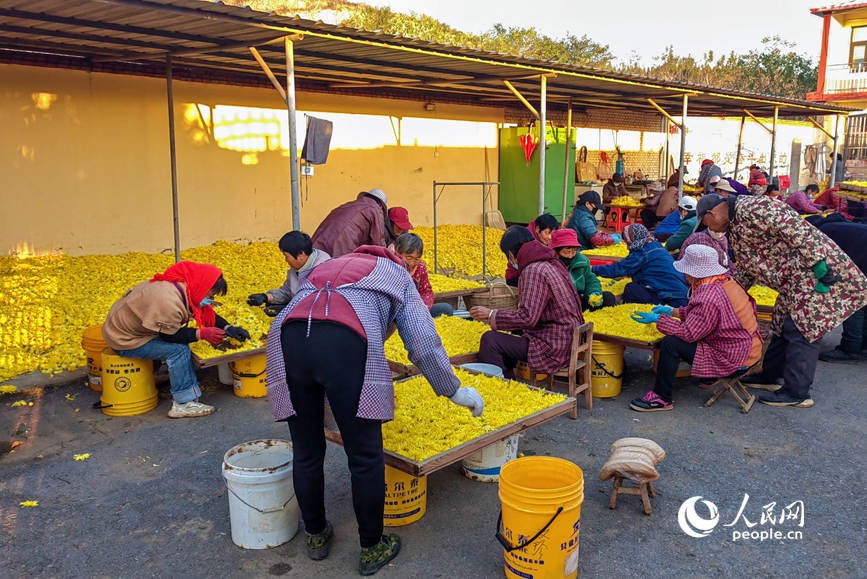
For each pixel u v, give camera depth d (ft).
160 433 16.93
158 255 34.86
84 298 26.53
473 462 14.30
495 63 26.30
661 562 11.51
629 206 51.96
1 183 30.58
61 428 17.17
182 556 11.78
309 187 41.88
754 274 18.75
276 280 30.01
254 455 12.73
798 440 16.39
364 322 10.40
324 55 25.55
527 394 14.82
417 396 14.70
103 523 12.84
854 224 22.75
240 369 19.20
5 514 13.12
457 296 25.81
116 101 33.60
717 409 18.44
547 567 10.47
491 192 53.47
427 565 11.45
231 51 25.27
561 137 52.65
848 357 22.79
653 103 40.09
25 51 30.25
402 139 46.42
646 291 23.27
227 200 38.42
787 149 81.41
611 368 19.08
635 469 12.67
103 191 33.68
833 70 94.32
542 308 17.10
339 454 15.74
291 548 12.01
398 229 24.20
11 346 21.56
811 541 12.14
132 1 16.75
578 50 127.85
